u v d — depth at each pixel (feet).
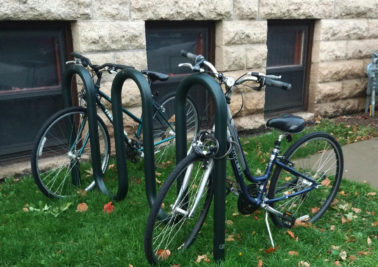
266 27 15.31
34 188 10.85
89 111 9.77
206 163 7.33
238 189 8.29
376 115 19.16
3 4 10.34
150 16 12.70
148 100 8.27
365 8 17.99
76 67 9.80
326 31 17.08
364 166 12.91
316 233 8.77
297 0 15.81
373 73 18.12
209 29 14.74
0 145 12.02
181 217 8.00
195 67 7.57
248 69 15.33
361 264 7.83
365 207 10.16
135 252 8.06
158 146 13.29
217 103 6.77
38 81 12.26
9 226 8.87
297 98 18.28
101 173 10.60
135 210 9.74
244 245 8.34
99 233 8.71
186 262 7.72
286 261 7.79
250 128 15.98
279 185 9.13
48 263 7.65
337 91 18.35
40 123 12.63
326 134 9.02
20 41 11.64
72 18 11.41
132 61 12.75
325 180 10.19
